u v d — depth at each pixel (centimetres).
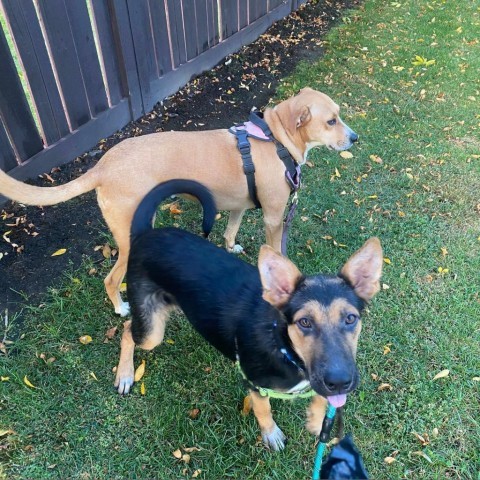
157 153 93
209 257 78
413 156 153
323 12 238
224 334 75
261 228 128
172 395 92
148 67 154
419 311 108
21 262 112
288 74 189
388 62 201
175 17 160
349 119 166
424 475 82
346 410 89
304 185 140
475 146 159
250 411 89
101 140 147
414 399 91
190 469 82
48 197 87
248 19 200
